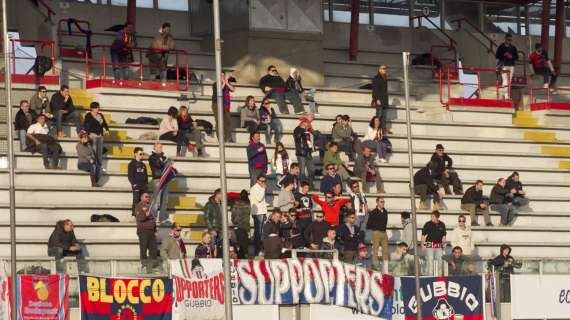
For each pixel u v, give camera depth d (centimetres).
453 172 4772
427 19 5844
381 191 4638
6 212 4038
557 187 5053
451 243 4441
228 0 5325
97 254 4022
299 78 4984
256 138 4288
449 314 3906
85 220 4141
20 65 4703
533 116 5609
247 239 3978
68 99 4431
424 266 3894
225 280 3381
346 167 4519
